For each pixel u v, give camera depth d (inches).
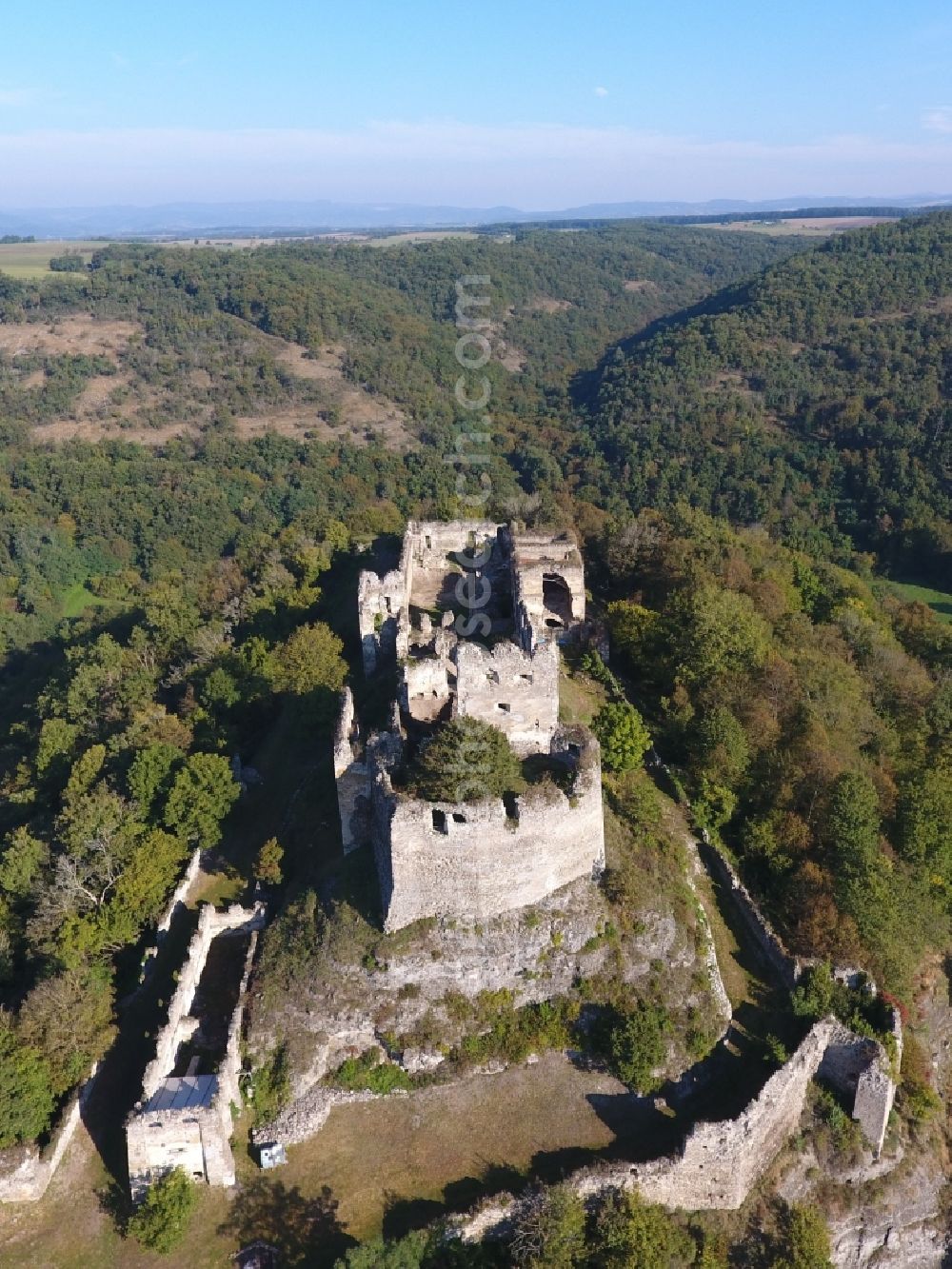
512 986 1546.5
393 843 1509.6
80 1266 1322.6
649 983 1553.9
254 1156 1419.8
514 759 1676.9
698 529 3334.2
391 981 1535.4
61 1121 1440.7
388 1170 1398.9
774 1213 1418.6
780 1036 1547.7
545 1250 1270.9
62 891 1813.5
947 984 1875.0
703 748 2075.5
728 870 1833.2
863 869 1800.0
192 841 1963.6
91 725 2780.5
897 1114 1592.0
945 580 4766.2
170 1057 1481.3
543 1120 1448.1
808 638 2787.9
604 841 1688.0
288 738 2285.9
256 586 3373.5
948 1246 1553.9
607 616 2635.3
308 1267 1296.8
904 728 2532.0
